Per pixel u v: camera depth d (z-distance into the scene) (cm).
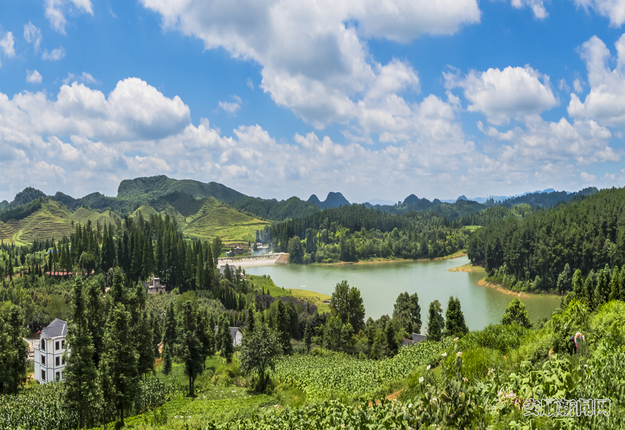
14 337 7131
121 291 6931
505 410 1033
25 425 4541
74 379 4534
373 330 10506
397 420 1172
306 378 5644
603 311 2041
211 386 6681
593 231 18288
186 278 17450
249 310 14175
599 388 1105
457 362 1058
